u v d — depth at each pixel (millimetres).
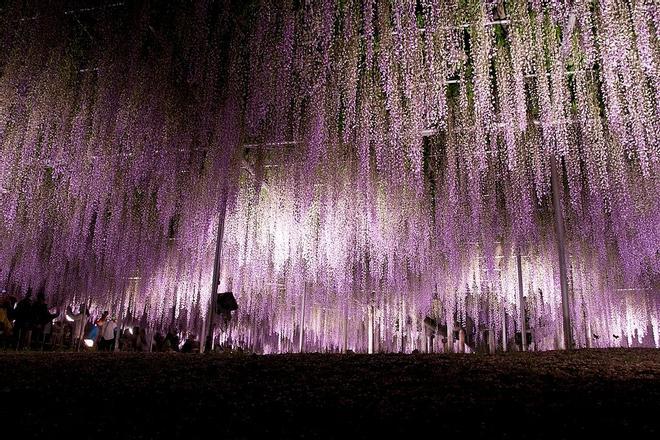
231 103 8258
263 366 4164
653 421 2607
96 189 10195
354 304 18203
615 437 2434
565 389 3260
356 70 7047
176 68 8102
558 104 6773
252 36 7504
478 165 9609
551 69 6797
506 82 6902
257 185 10656
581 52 6578
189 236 9969
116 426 2732
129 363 4312
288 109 8312
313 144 8820
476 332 13883
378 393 3234
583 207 11609
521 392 3199
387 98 6867
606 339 13195
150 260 13820
